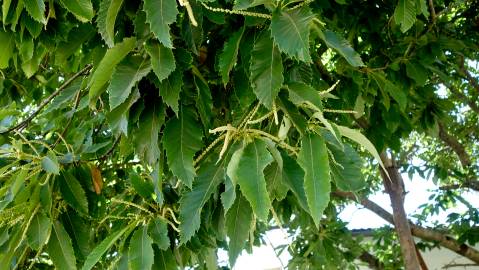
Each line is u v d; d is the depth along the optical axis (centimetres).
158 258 133
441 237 397
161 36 113
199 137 125
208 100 133
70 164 155
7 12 136
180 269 146
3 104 260
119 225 148
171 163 122
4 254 137
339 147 116
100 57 150
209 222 142
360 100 227
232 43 126
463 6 324
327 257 353
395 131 262
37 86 268
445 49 265
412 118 281
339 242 368
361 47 253
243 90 133
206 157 133
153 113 128
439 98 269
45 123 213
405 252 340
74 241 145
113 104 117
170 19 114
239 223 119
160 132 137
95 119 180
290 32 112
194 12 131
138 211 143
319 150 111
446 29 260
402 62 236
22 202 138
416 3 157
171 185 152
